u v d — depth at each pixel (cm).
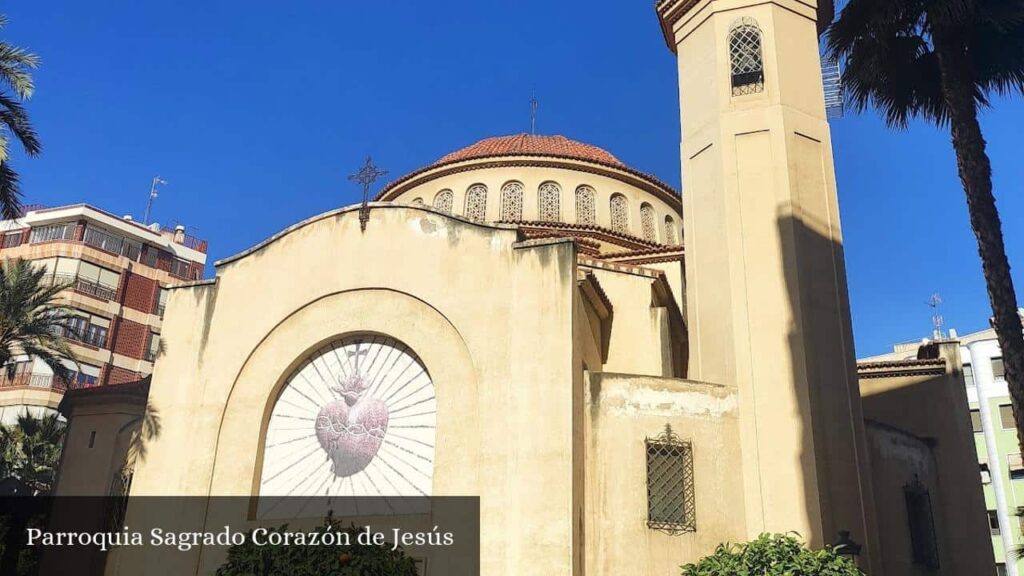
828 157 2003
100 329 5253
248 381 1811
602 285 2130
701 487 1644
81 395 2484
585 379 1678
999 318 1307
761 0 2098
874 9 1556
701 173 2033
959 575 2120
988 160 1409
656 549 1567
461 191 2844
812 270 1845
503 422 1582
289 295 1848
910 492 2031
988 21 1462
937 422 2323
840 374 1772
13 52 2169
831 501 1636
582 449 1600
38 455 3775
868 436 1972
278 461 1748
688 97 2150
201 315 1897
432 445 1652
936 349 2439
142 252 5734
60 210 5500
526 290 1662
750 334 1791
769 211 1892
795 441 1675
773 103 1991
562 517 1477
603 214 2803
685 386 1716
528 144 3067
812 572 1268
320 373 1795
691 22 2211
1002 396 5172
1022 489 4947
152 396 1845
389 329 1752
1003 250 1341
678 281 2403
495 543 1498
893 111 1720
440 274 1750
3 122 2202
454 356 1677
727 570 1301
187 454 1775
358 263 1823
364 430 1716
